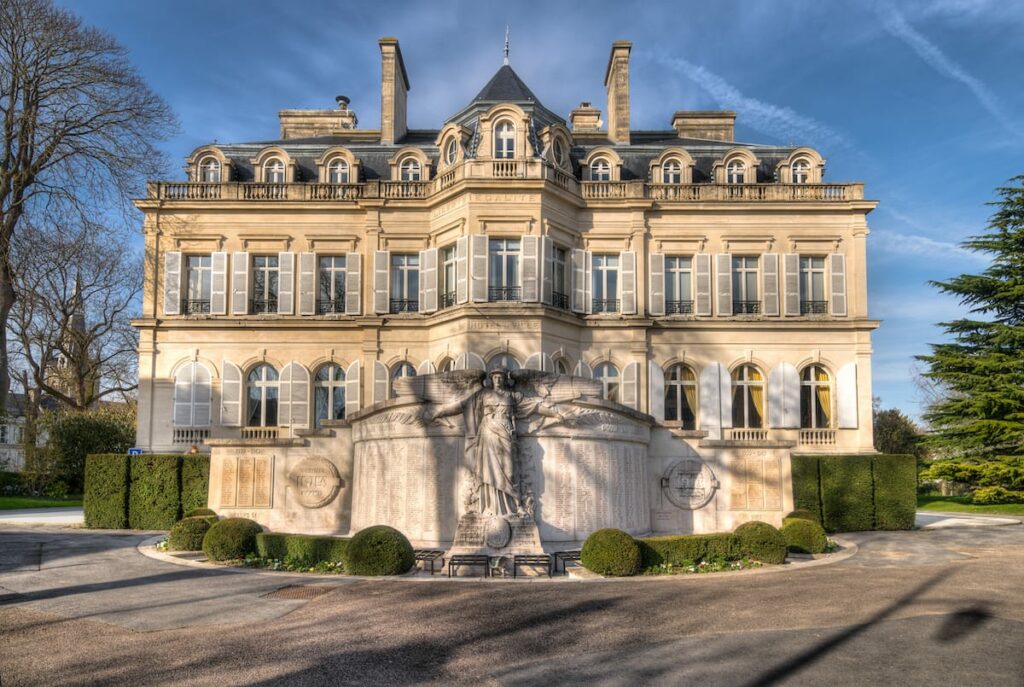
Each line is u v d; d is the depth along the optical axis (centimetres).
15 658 957
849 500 2658
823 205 3672
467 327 3247
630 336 3550
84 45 3366
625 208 3641
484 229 3362
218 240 3669
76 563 1736
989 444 3650
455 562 1590
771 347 3619
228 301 3647
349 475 2180
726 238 3694
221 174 3784
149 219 3662
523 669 916
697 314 3650
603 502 1903
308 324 3569
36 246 3588
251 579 1523
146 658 958
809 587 1446
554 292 3497
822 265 3741
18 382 5303
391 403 1938
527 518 1738
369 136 4225
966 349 3872
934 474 3669
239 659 953
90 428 4175
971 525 2748
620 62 4056
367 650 995
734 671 909
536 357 3234
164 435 3544
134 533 2445
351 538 1641
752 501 2158
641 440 2069
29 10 3238
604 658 962
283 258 3650
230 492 2192
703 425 3556
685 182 3769
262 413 3591
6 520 2748
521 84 3850
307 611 1227
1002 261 3856
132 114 3566
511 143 3466
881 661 952
